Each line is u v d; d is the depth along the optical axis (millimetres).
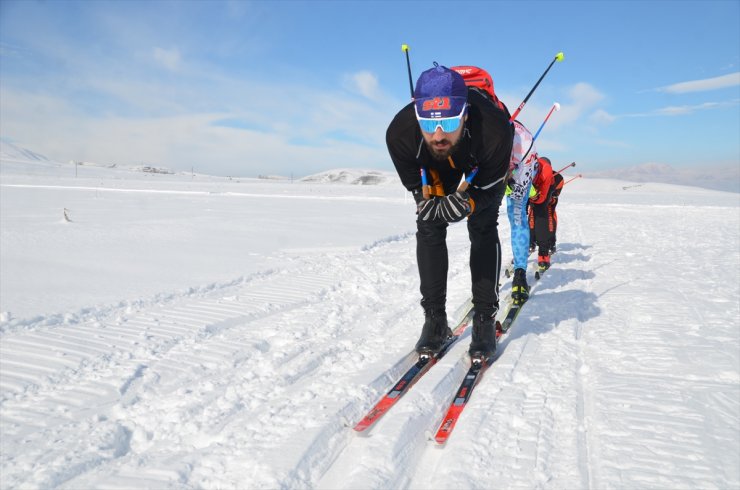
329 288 4750
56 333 3297
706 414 2094
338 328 3516
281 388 2496
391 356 2898
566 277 5152
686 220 12156
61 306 3836
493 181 2482
